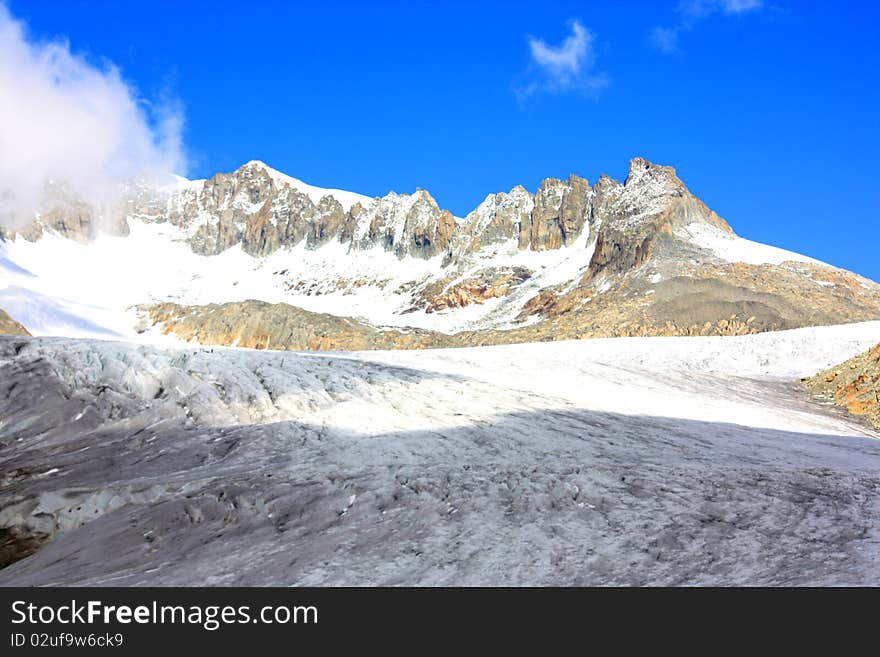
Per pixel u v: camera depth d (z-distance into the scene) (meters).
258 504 17.22
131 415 24.12
